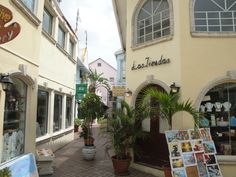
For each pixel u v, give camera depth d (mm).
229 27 7031
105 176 7043
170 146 6012
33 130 7375
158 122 7551
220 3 7152
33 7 7484
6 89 5523
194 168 5973
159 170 7090
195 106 6617
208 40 6887
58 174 7195
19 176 4832
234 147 6684
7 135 6152
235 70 6645
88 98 10500
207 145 6273
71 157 9602
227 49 6820
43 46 9180
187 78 6746
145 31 8297
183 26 6969
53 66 10539
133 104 8078
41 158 7066
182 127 6609
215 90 6871
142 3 8367
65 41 12898
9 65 5738
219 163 6375
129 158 7387
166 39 7281
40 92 9242
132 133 7223
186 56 6828
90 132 10508
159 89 7508
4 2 5477
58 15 10969
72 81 14750
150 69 7727
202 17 7129
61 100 12539
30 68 7078
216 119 6785
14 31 4660
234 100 6801
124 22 11016
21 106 6984
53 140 10516
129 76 8430
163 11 7785
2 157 5844
